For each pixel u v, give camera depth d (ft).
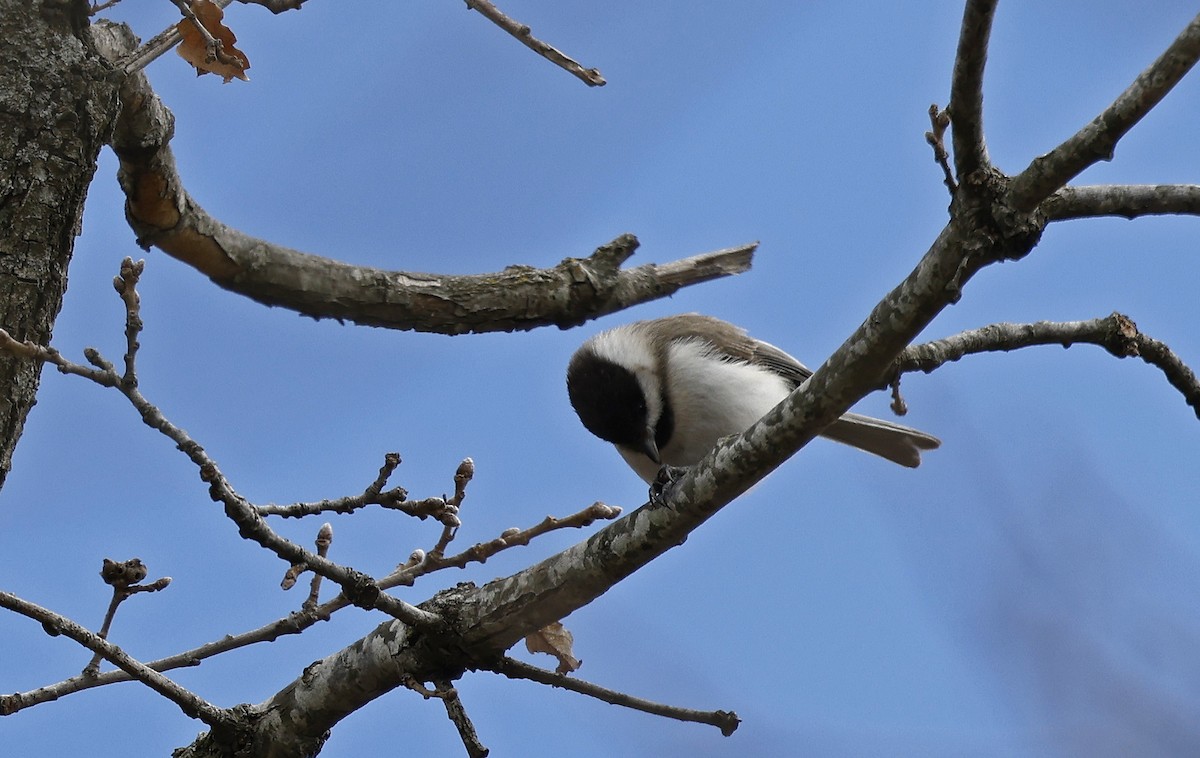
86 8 22.12
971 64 18.90
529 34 25.53
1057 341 28.68
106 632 23.12
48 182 21.26
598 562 23.75
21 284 20.93
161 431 20.62
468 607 24.49
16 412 20.97
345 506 23.89
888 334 21.09
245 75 22.94
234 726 24.66
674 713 25.26
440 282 30.17
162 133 25.20
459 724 23.36
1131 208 23.17
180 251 27.40
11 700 22.63
